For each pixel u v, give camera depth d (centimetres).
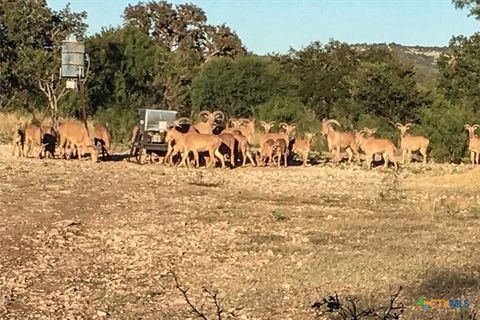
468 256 1375
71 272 1239
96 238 1520
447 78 4850
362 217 1855
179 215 1817
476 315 980
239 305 1059
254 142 4119
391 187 2492
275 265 1309
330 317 976
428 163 3647
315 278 1209
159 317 992
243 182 2530
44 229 1563
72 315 1009
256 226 1695
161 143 2981
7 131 4353
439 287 1139
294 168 3059
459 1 4356
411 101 4825
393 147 3167
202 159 3125
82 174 2536
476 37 4753
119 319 991
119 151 3603
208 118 3284
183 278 1220
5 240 1445
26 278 1189
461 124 3912
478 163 3656
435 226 1728
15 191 2072
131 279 1205
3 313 1012
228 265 1314
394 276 1214
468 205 2075
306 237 1572
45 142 3056
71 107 4775
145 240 1510
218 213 1864
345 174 2880
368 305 1021
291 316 1002
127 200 2023
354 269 1265
